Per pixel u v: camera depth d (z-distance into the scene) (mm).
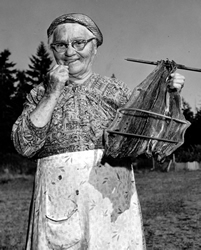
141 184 16531
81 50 2094
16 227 7496
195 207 9320
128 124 1911
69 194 2045
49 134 2080
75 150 2068
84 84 2156
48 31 2156
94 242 2006
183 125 2031
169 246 5875
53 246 2039
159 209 9227
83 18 2102
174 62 2055
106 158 2082
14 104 40812
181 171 24062
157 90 1990
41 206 2084
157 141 1979
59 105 2104
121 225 2070
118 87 2191
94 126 2072
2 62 49938
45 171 2107
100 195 2045
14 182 19141
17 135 2021
